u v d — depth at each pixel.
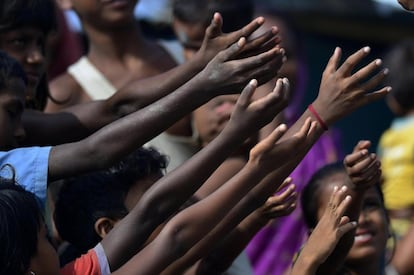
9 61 5.14
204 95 4.78
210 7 6.92
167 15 9.35
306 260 4.86
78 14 6.84
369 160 5.19
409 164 8.86
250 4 7.10
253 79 4.66
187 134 6.64
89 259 4.77
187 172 4.71
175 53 7.15
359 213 5.36
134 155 5.43
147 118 4.81
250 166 4.73
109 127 4.84
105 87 6.77
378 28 13.45
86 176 5.45
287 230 7.32
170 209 4.74
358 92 4.86
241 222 5.41
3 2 5.77
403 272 8.09
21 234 4.34
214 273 5.47
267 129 6.65
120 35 6.84
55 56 7.41
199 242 4.98
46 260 4.44
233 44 4.81
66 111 5.47
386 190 8.84
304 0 12.98
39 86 5.93
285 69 7.75
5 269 4.31
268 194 4.91
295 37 8.64
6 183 4.51
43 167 4.84
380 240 5.96
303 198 6.02
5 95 5.08
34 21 5.81
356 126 13.27
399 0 5.29
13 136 5.12
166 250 4.68
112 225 5.38
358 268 5.93
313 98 13.20
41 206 4.83
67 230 5.46
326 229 4.87
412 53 9.29
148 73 6.89
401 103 9.20
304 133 4.75
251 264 7.31
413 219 8.77
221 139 4.69
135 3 6.86
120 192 5.38
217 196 4.72
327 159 7.52
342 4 13.24
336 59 4.93
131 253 4.78
